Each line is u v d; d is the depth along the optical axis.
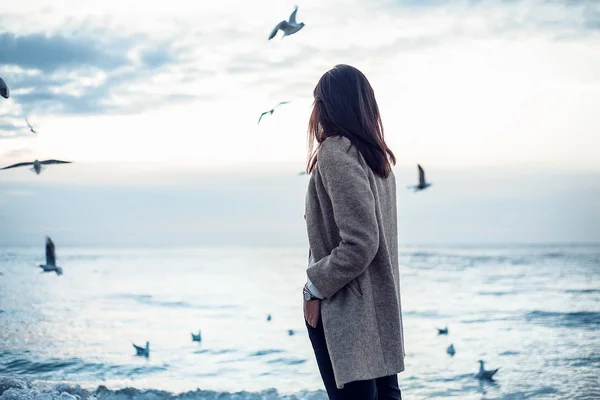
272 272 57.19
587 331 15.96
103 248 162.88
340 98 2.44
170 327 18.75
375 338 2.41
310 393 4.96
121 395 4.76
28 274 45.38
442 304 24.86
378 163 2.43
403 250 128.38
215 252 138.12
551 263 65.00
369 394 2.40
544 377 8.98
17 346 13.16
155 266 69.69
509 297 27.61
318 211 2.47
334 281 2.34
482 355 11.91
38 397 4.32
